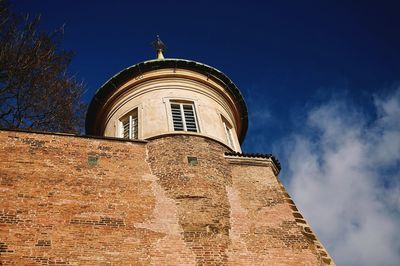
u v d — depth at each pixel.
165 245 11.84
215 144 16.33
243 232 12.91
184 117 17.61
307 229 13.80
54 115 23.38
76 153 14.20
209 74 19.91
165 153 15.06
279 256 12.45
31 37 20.72
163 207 13.02
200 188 13.80
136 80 19.14
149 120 16.98
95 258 11.03
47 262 10.60
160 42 24.92
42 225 11.49
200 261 11.60
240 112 21.28
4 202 11.82
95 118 20.44
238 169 15.62
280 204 14.41
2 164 12.98
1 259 10.34
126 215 12.48
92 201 12.65
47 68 22.03
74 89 24.31
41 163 13.43
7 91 20.91
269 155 16.53
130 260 11.21
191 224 12.59
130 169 14.20
